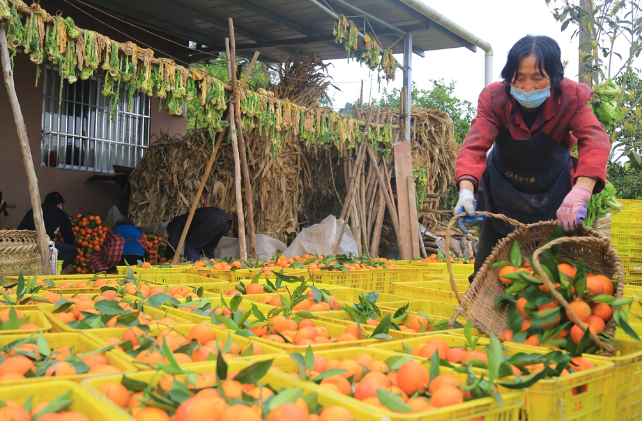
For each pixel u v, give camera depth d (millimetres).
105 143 10891
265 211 8547
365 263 6070
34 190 4363
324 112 7691
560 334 2219
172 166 9211
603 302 2244
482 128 2889
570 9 6570
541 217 2977
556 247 2492
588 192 2531
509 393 1521
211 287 3928
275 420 1206
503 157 2982
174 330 2186
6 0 4137
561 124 2795
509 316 2402
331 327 2594
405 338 2430
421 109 10164
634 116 7023
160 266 5043
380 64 8688
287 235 8945
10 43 4262
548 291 2307
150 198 9562
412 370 1665
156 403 1311
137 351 1849
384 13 8906
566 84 2727
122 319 2199
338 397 1364
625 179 9070
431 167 10164
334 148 9516
